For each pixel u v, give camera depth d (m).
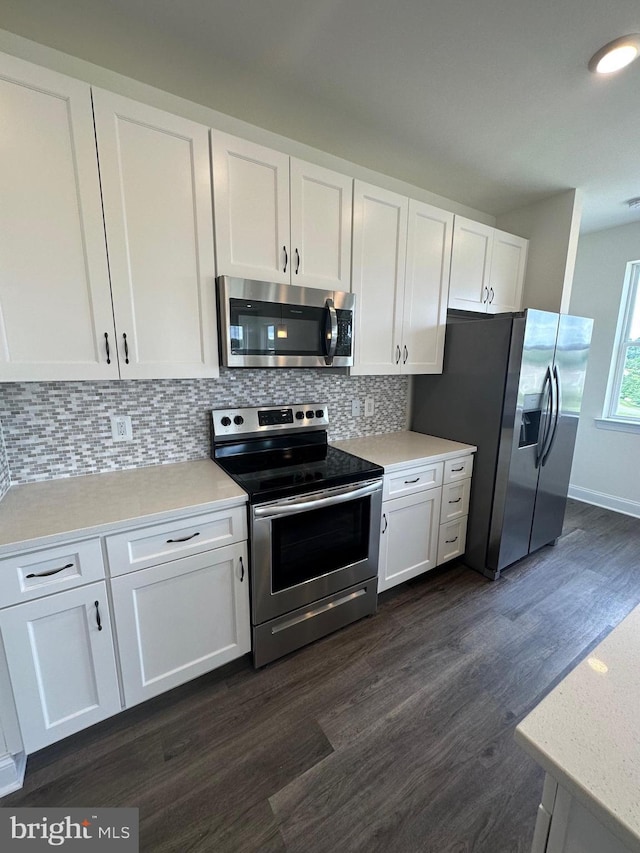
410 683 1.71
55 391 1.64
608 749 0.54
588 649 1.93
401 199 2.17
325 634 1.96
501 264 2.78
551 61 1.51
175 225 1.53
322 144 2.14
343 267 2.02
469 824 1.20
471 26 1.35
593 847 0.54
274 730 1.49
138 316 1.51
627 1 1.23
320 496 1.76
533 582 2.51
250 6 1.28
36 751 1.40
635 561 2.79
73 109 1.28
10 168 1.22
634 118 1.87
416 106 1.81
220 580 1.60
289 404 2.31
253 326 1.72
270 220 1.75
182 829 1.18
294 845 1.14
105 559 1.33
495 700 1.64
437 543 2.47
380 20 1.33
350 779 1.32
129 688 1.45
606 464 3.74
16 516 1.34
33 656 1.25
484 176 2.49
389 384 2.80
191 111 1.80
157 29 1.38
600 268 3.58
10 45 1.41
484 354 2.43
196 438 2.02
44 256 1.31
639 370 3.51
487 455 2.48
